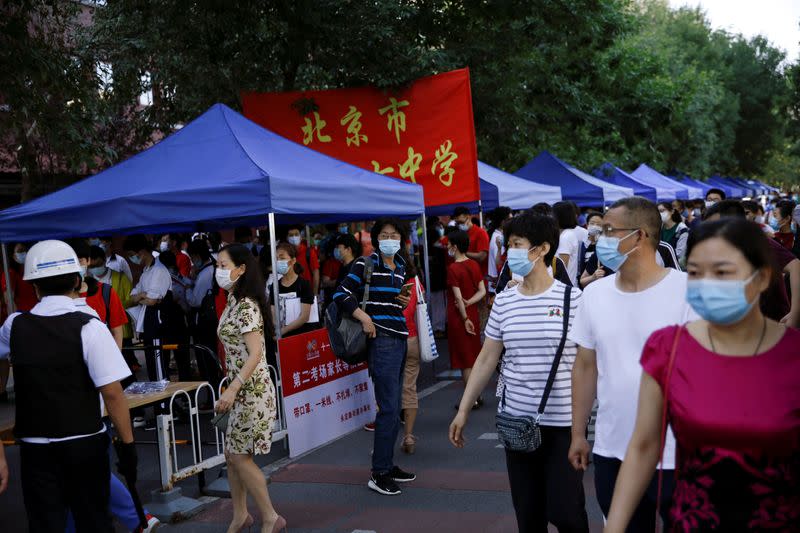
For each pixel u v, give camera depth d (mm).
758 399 1997
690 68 36906
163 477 5160
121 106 15742
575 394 3145
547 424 3471
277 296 6332
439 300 12977
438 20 13602
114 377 3492
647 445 2254
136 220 6316
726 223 2074
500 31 15031
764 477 1985
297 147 7641
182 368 8648
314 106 10555
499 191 11852
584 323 3109
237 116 7566
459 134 10203
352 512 5137
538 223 3572
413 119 10344
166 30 12633
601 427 3012
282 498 5480
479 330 7996
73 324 3467
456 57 14086
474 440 6746
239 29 11742
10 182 14977
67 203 6633
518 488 3580
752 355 2061
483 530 4699
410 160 10344
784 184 74312
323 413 6699
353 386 7105
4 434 3992
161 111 15797
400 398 5641
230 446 4555
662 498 2793
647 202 2988
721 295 2004
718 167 46312
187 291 9352
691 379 2098
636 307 2941
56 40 10758
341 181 7023
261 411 4559
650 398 2221
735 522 2014
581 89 20578
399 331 5582
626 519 2250
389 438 5504
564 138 22047
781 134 51875
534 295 3590
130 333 9492
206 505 5363
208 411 8203
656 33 43156
